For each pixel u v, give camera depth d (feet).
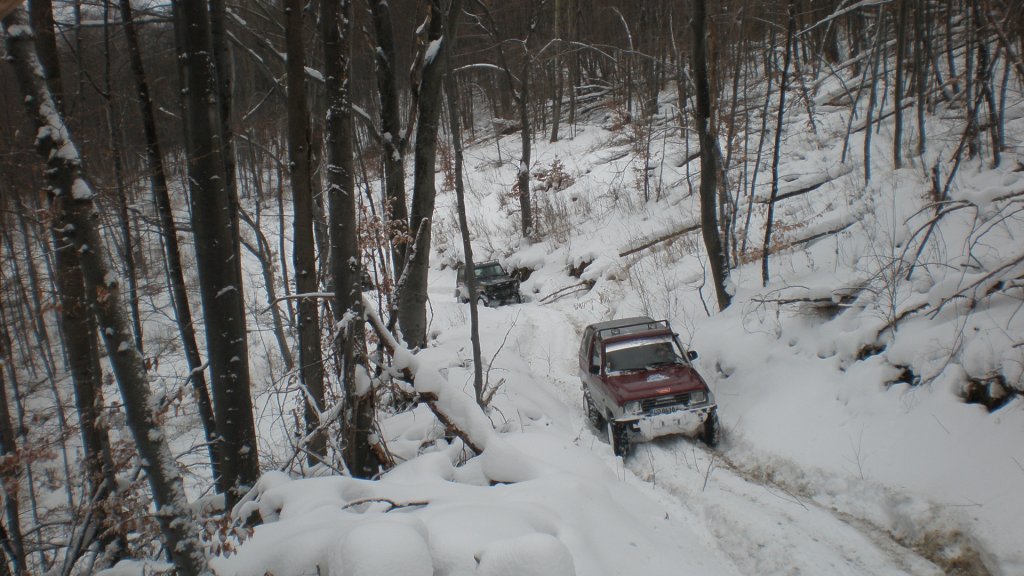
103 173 27.99
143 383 13.34
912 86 59.06
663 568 16.87
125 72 37.93
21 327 46.98
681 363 31.40
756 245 49.65
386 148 37.01
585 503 18.58
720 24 57.06
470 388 32.55
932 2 56.54
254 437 21.63
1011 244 28.71
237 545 15.66
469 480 20.97
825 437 25.26
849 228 42.32
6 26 12.75
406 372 23.13
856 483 22.11
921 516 19.45
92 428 22.58
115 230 36.04
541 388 37.93
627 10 108.68
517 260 80.02
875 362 26.58
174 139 42.91
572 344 49.32
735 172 62.85
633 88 104.88
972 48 47.03
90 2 28.63
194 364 26.08
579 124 120.16
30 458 18.04
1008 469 19.24
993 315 24.02
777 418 27.99
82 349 22.66
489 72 132.26
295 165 24.26
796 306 34.06
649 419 27.78
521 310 61.93
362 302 22.61
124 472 19.67
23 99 12.87
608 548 16.84
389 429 28.76
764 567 18.38
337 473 22.13
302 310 25.38
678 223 61.67
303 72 23.35
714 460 26.99
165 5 32.40
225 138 23.68
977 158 43.80
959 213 34.40
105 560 19.83
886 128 59.41
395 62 37.09
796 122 71.56
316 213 36.55
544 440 24.39
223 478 21.39
